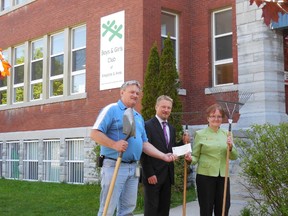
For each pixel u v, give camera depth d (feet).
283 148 22.63
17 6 59.72
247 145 24.36
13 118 59.16
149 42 42.63
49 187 44.19
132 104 17.80
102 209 17.30
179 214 28.07
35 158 54.95
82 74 50.24
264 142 23.04
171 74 36.24
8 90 60.64
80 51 50.70
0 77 16.07
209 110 21.68
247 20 40.93
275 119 38.68
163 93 35.70
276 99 39.47
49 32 54.29
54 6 53.72
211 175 21.03
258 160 22.81
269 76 39.40
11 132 59.06
